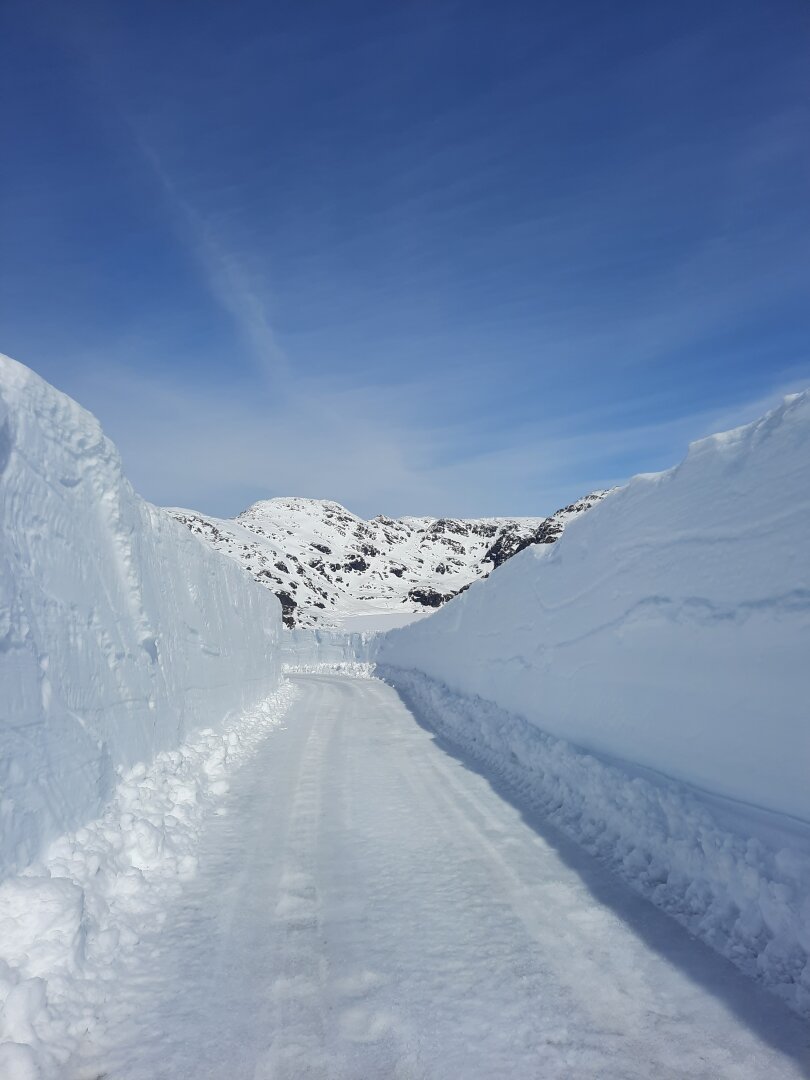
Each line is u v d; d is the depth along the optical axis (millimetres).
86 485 5203
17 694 3594
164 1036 2596
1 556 3701
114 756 4961
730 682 3799
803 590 3283
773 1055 2344
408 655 22766
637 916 3453
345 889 4043
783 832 3260
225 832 5289
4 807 3225
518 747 7008
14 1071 2248
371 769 7613
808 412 3439
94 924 3281
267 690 16641
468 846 4707
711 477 4234
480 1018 2660
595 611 5867
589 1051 2424
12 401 4125
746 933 3068
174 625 7621
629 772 4930
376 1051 2482
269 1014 2738
